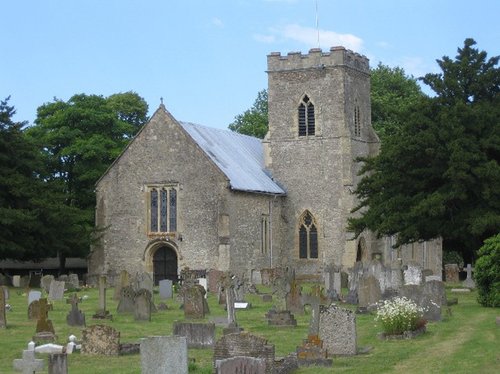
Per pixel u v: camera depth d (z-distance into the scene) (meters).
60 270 90.56
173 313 47.97
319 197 83.75
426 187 63.09
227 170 78.75
